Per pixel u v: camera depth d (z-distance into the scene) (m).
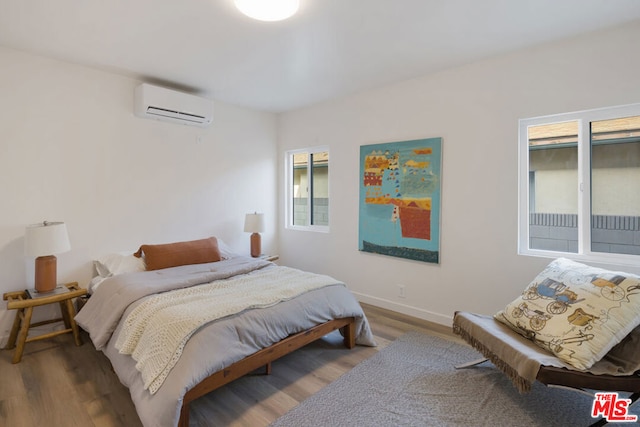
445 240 3.07
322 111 4.02
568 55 2.42
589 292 1.86
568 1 1.96
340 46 2.54
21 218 2.68
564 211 2.57
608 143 2.38
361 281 3.73
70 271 2.93
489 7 2.01
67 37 2.41
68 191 2.90
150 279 2.55
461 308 3.00
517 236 2.69
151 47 2.56
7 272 2.63
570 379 1.59
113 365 2.03
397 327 3.05
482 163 2.83
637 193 2.29
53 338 2.78
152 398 1.58
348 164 3.79
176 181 3.59
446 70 3.00
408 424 1.77
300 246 4.36
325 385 2.13
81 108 2.94
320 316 2.37
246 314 2.00
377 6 2.00
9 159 2.61
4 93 2.58
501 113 2.72
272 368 2.34
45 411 1.85
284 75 3.14
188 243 3.21
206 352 1.71
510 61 2.66
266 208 4.48
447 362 2.41
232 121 4.07
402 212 3.33
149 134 3.37
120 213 3.19
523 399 1.97
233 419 1.81
